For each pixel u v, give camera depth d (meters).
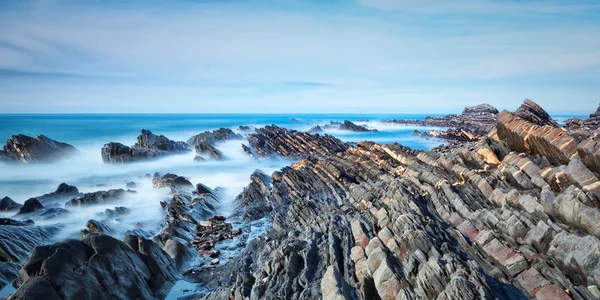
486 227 15.64
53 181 53.81
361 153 44.47
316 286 15.00
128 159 66.06
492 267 13.27
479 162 23.36
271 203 36.19
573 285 11.56
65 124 185.75
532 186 17.94
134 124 191.75
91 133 132.25
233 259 23.62
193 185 47.34
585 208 13.22
